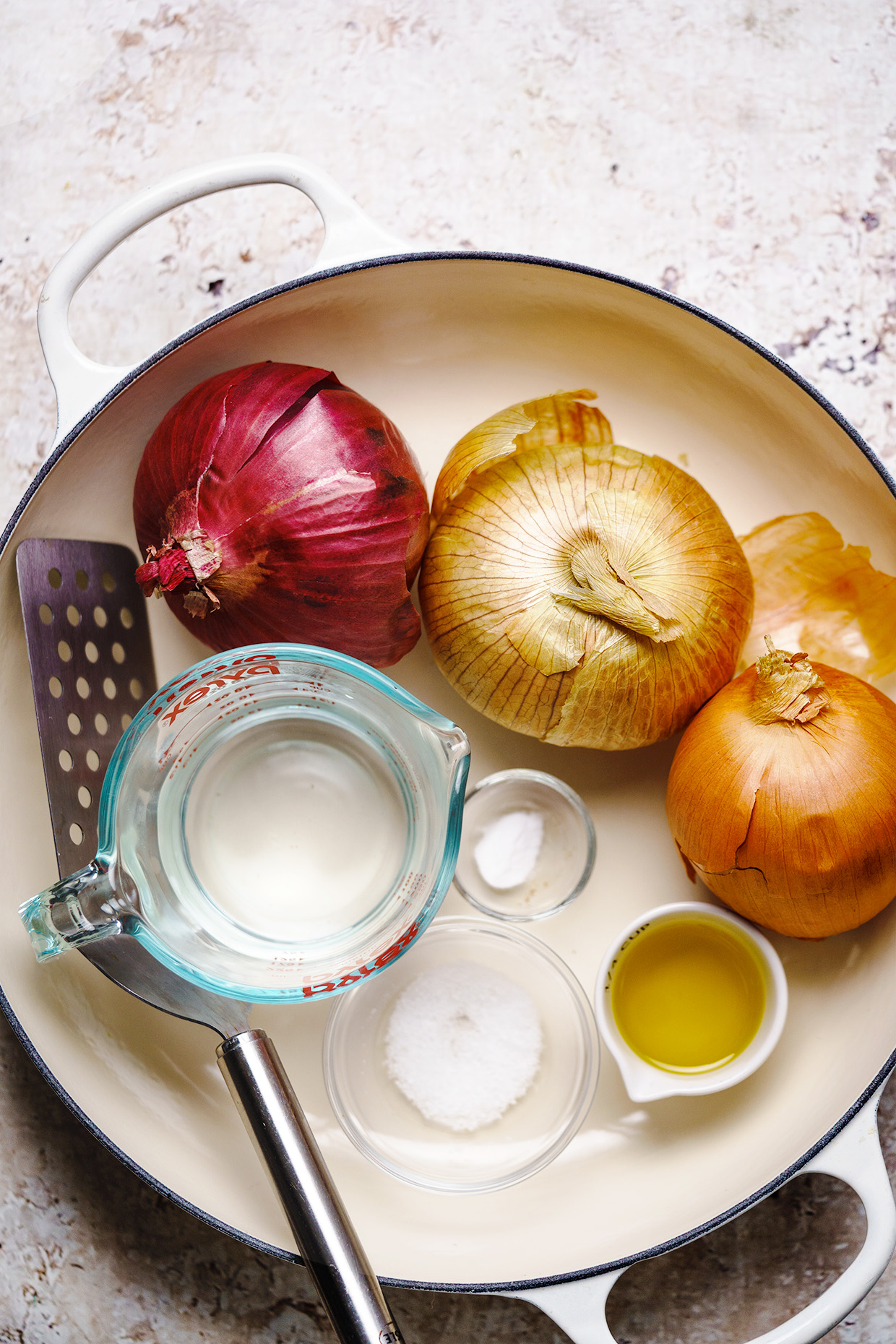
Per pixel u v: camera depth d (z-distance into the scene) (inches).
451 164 23.6
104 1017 21.5
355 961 20.9
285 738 21.9
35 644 20.9
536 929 22.0
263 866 21.6
